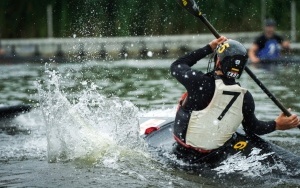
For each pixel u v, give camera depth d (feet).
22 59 209.56
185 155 66.23
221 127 63.87
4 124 90.99
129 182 59.06
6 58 209.97
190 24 246.88
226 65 63.00
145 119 79.05
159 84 135.03
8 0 253.65
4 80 146.61
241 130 71.15
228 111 63.46
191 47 236.02
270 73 156.04
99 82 139.23
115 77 149.69
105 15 231.30
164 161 66.33
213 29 70.59
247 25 248.11
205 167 64.28
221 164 64.28
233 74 63.10
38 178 60.59
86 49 227.61
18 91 126.52
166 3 242.78
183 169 63.67
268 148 66.13
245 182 59.47
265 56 174.40
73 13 236.84
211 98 63.31
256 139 67.36
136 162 65.98
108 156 67.72
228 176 61.26
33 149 74.43
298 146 77.05
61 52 228.22
